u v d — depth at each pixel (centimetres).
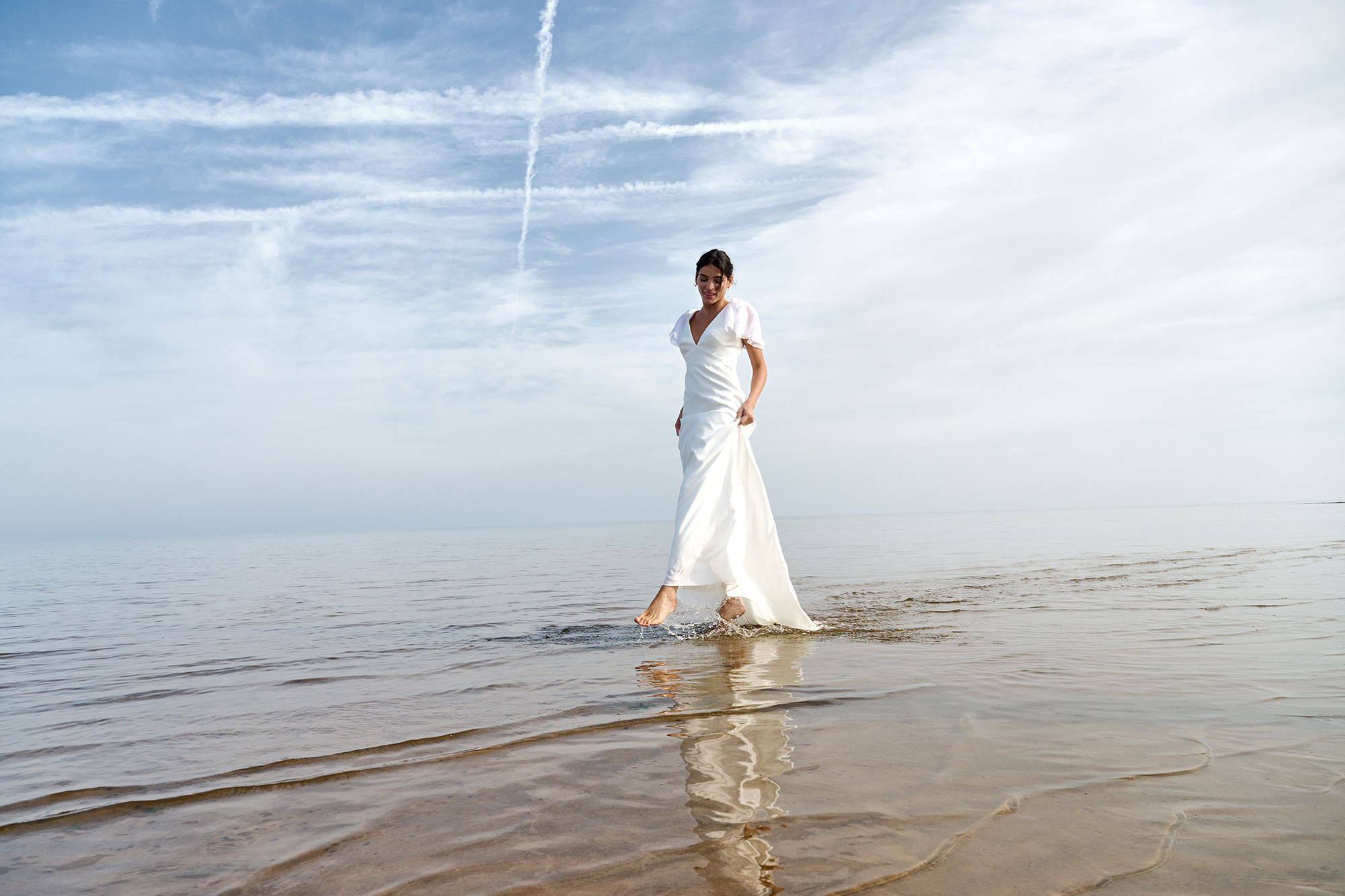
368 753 197
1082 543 1152
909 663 292
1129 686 243
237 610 580
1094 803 146
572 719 224
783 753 184
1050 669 272
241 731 224
